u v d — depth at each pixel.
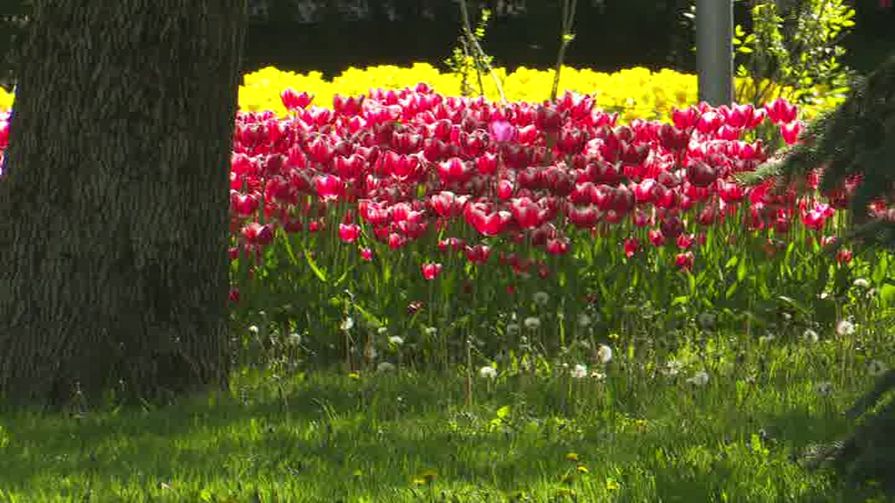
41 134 11.55
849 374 12.15
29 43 11.65
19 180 11.64
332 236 14.11
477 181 13.48
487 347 13.39
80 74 11.45
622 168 13.52
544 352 13.18
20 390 11.56
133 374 11.58
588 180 13.39
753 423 10.49
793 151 8.33
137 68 11.47
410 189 13.98
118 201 11.51
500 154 13.41
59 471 9.28
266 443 10.02
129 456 9.70
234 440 10.16
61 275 11.52
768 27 24.36
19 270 11.61
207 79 11.73
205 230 11.87
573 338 13.56
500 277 13.83
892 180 7.96
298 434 10.38
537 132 14.04
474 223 12.85
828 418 10.62
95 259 11.51
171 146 11.61
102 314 11.52
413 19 45.88
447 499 8.49
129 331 11.56
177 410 11.26
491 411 11.07
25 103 11.63
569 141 13.54
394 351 13.20
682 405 11.17
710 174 13.59
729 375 12.09
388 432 10.43
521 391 11.59
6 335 11.63
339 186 13.37
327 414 10.96
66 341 11.52
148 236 11.57
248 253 13.91
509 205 13.41
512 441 10.08
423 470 9.11
